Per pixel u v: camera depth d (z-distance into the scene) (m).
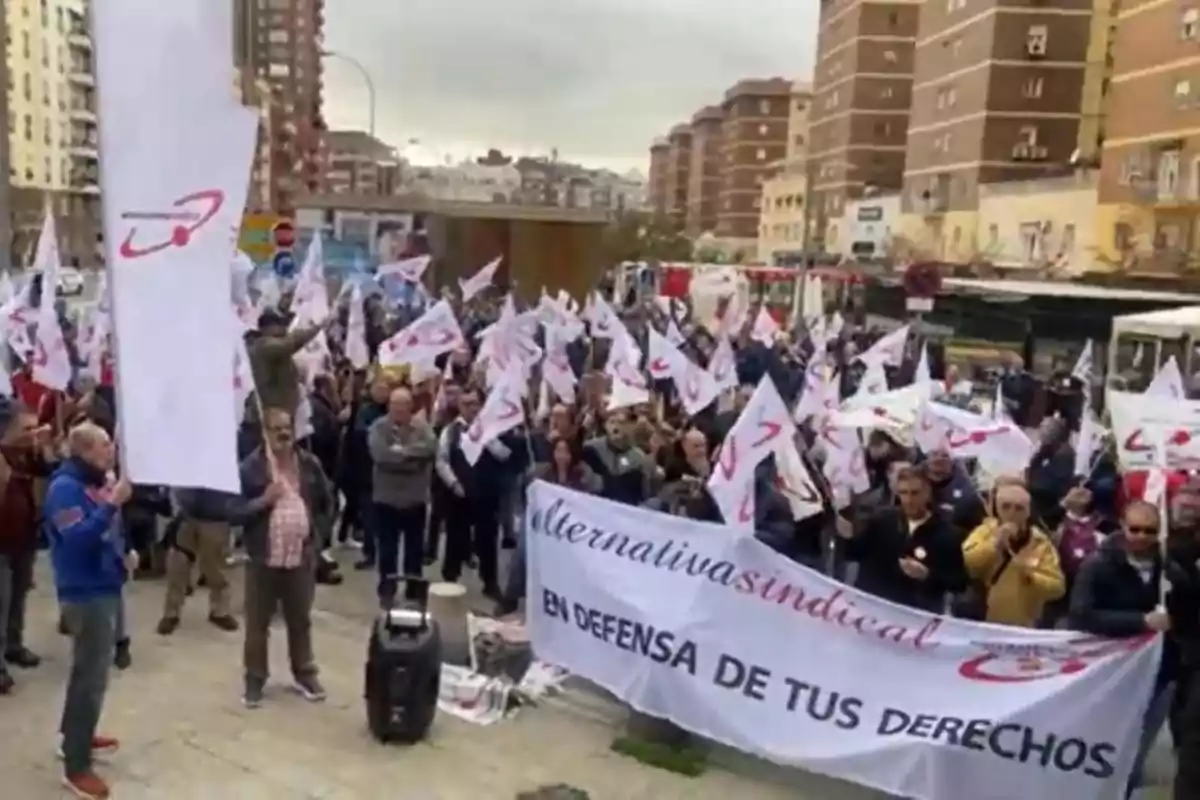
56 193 91.12
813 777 7.05
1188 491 6.73
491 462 10.16
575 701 8.06
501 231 28.31
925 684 6.56
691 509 8.54
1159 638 6.08
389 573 9.80
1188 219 42.25
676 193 168.25
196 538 9.16
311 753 7.10
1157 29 43.72
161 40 5.61
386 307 21.80
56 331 10.60
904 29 84.25
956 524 7.80
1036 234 51.81
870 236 73.06
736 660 7.10
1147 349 22.08
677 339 18.03
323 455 12.02
